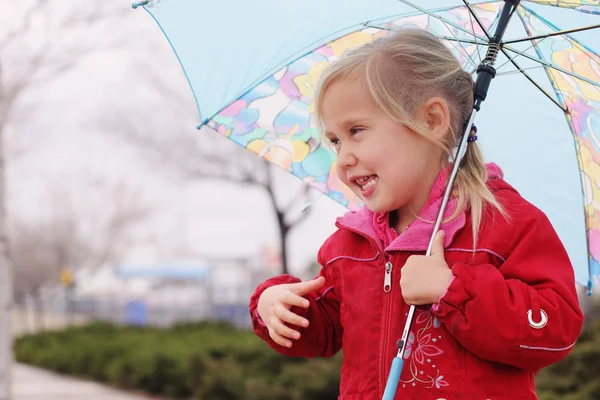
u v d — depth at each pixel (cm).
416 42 236
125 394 1143
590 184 274
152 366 1114
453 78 237
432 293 214
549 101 277
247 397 838
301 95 285
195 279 3966
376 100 225
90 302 4084
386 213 240
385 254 234
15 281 4397
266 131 288
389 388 210
